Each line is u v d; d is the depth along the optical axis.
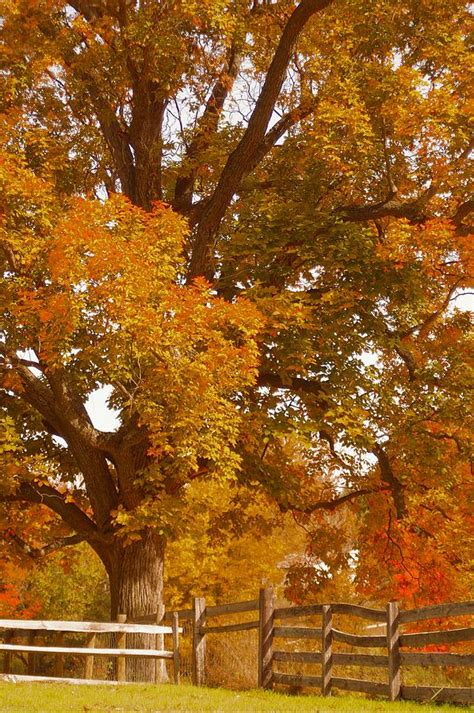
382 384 19.84
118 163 20.75
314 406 18.19
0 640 16.55
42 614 40.34
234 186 19.25
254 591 32.69
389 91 18.62
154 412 14.88
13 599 28.23
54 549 19.06
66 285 14.62
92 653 14.19
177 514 16.36
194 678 14.68
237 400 18.45
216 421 15.33
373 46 19.81
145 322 14.39
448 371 20.00
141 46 18.75
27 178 16.36
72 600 40.50
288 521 32.75
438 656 10.33
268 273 18.56
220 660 23.02
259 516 23.86
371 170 20.25
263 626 13.46
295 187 20.42
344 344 18.78
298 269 19.77
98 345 14.80
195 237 20.23
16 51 18.75
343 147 18.80
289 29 18.36
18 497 19.19
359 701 10.71
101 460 18.92
